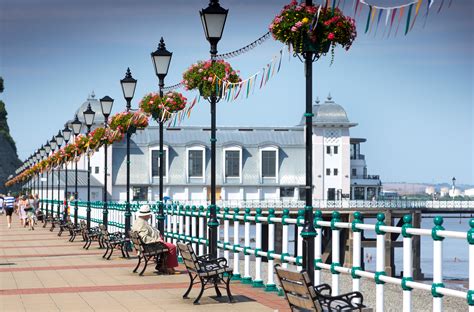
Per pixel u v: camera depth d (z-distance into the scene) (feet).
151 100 87.25
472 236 31.53
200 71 63.72
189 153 538.06
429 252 301.02
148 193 529.04
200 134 545.85
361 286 79.92
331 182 544.21
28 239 133.08
